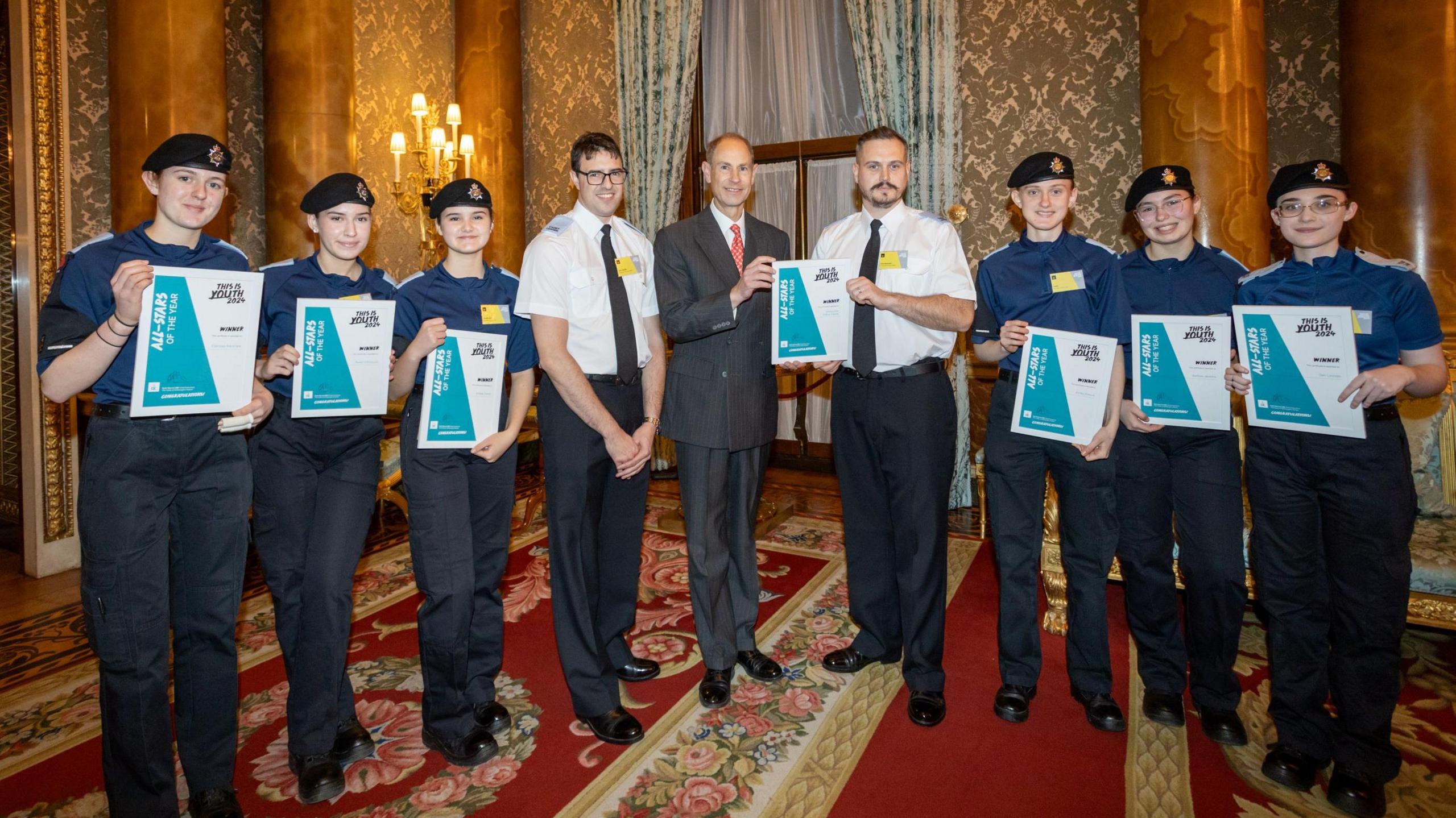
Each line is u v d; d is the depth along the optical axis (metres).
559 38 5.93
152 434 1.58
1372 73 3.18
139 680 1.59
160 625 1.62
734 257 2.25
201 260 1.67
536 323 1.96
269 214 4.37
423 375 1.97
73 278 1.53
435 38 5.60
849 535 2.44
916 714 2.16
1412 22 3.06
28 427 3.61
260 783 1.93
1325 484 1.78
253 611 3.15
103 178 3.81
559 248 2.00
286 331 1.88
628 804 1.83
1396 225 3.13
